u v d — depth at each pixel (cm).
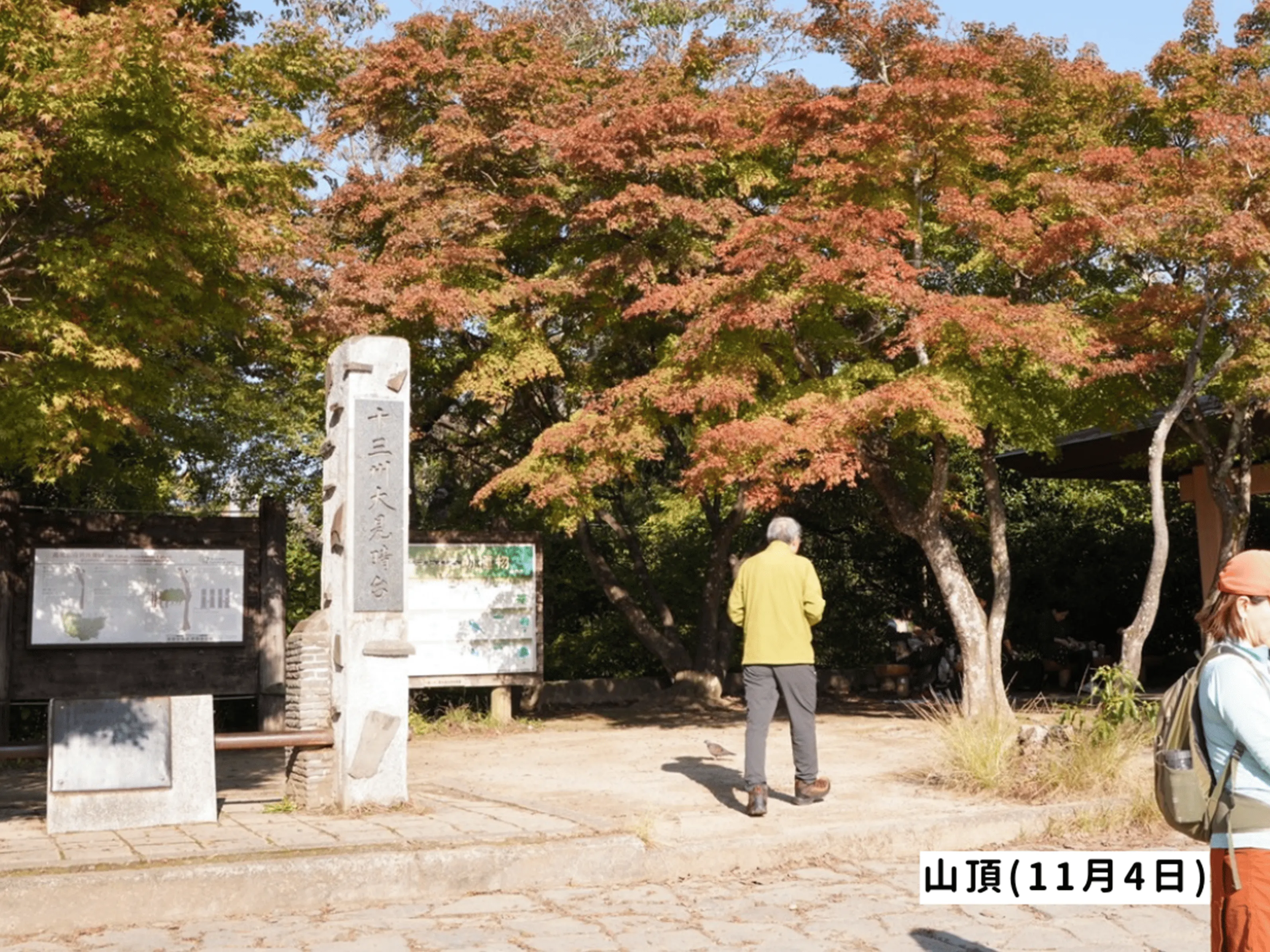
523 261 1571
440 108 1537
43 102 802
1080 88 1299
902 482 1583
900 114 1164
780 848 665
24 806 823
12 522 1268
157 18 807
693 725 1424
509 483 1323
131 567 1317
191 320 999
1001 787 802
